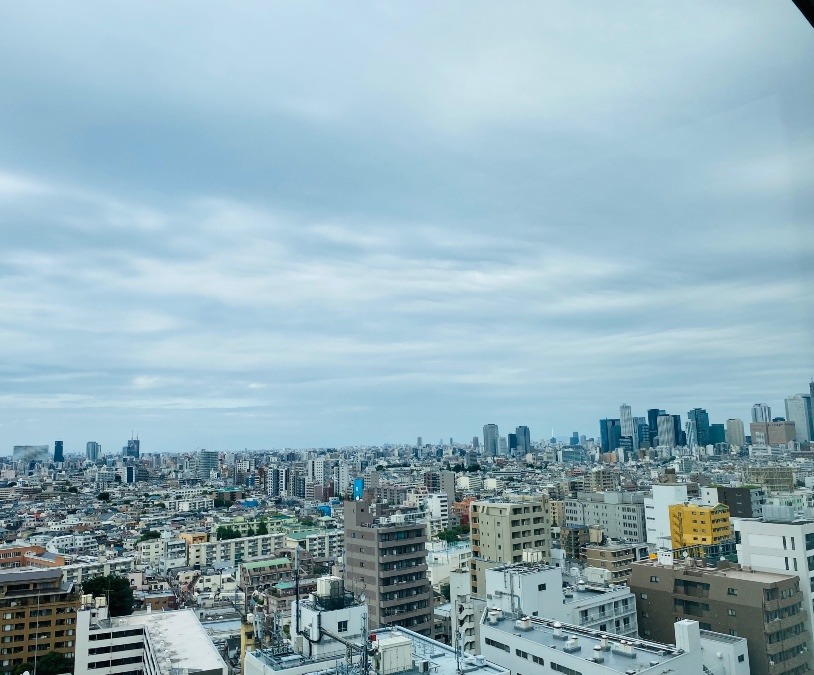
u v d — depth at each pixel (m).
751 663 47.19
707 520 74.50
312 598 44.56
